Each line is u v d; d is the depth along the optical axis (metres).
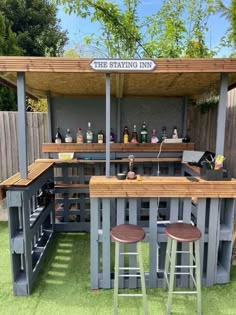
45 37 9.23
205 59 2.09
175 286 2.39
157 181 2.25
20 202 2.17
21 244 2.22
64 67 2.09
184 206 2.31
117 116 3.92
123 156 3.72
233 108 3.26
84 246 3.29
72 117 3.91
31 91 3.58
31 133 4.26
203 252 2.38
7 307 2.12
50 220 3.51
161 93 3.67
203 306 2.12
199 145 4.12
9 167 4.27
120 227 2.14
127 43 4.92
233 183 2.26
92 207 2.28
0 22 6.41
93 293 2.32
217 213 2.32
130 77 2.56
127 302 2.18
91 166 3.93
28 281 2.28
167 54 4.81
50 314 2.04
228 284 2.43
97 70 2.09
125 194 2.23
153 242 2.33
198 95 3.82
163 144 3.69
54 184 3.65
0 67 2.07
